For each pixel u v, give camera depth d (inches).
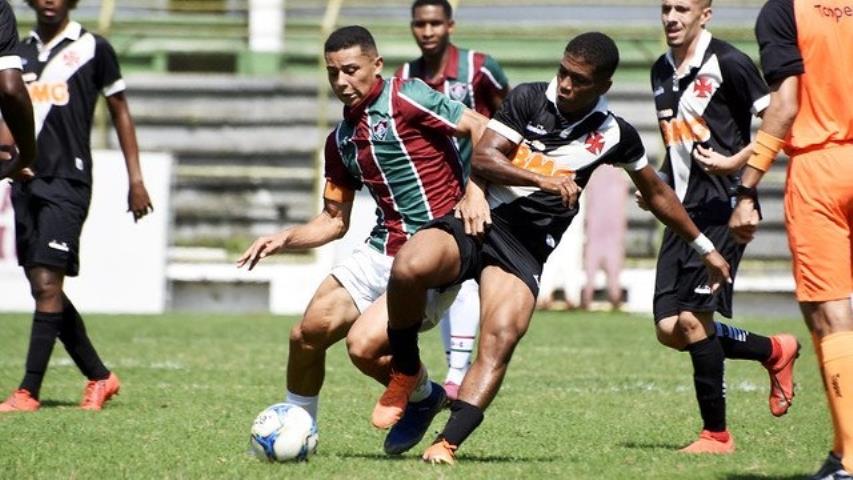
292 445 911.7
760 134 871.7
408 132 979.9
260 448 915.4
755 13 3351.4
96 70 1311.5
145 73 3393.2
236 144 3383.4
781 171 3100.4
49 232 1263.5
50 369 1700.3
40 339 1266.0
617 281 2861.7
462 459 939.3
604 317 2674.7
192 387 1476.4
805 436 1117.1
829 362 808.9
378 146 984.3
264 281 3026.6
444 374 1676.9
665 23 1088.8
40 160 1269.7
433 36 1540.4
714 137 1079.6
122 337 2156.7
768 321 2603.3
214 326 2401.6
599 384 1542.8
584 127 927.0
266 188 3302.2
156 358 1833.2
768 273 3083.2
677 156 1093.8
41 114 1274.6
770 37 870.4
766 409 1309.1
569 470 884.6
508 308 909.8
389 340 922.7
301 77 3376.0
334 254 2994.6
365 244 1001.5
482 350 908.0
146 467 893.8
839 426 806.5
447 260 907.4
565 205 887.7
